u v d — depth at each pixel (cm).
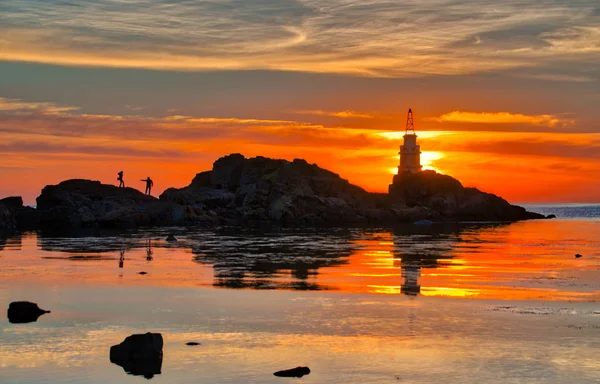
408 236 9962
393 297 4203
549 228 13238
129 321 3525
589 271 5575
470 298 4172
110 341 3127
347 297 4197
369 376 2614
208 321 3519
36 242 8331
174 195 14288
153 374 2652
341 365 2750
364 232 10894
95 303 4006
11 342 3102
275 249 7525
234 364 2770
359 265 5938
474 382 2544
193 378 2605
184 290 4478
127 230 10962
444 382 2545
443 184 17338
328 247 7819
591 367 2711
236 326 3406
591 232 11731
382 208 15775
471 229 12356
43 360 2830
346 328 3350
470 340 3116
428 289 4541
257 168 16062
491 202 17575
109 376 2631
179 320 3547
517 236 10362
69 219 12125
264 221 14138
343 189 16000
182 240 8788
